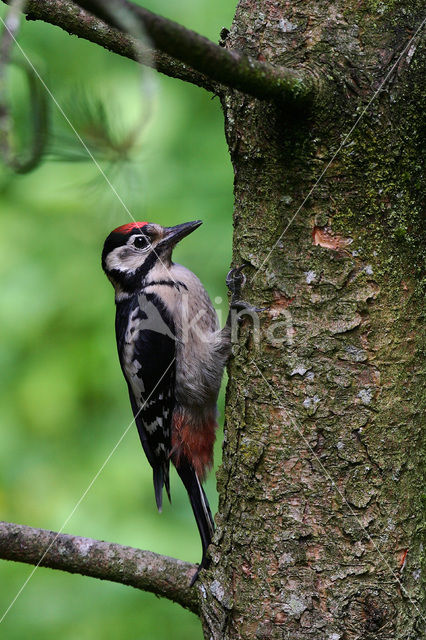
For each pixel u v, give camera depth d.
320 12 5.59
